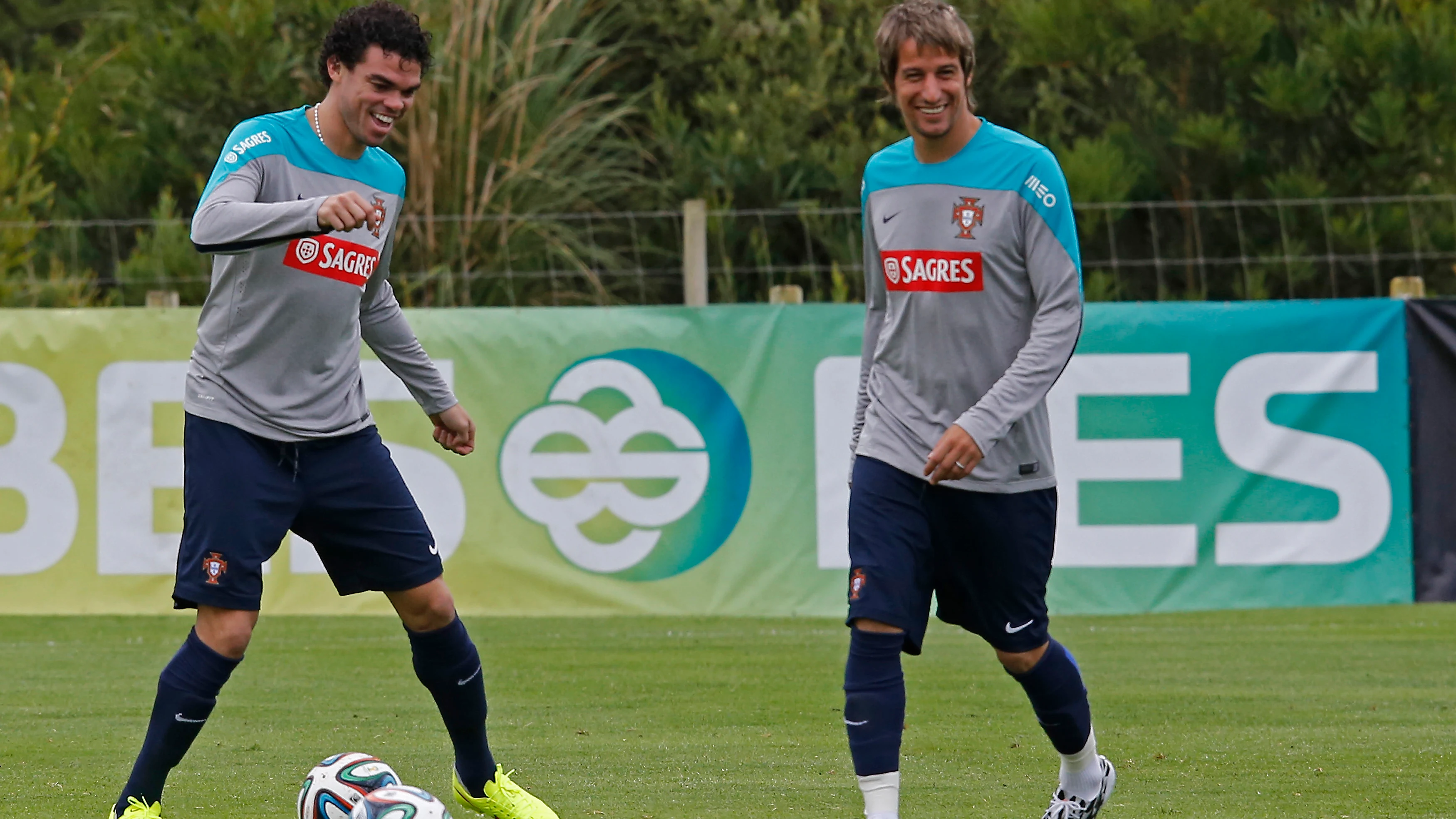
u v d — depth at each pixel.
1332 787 14.93
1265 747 17.16
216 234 11.34
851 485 12.55
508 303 42.56
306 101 44.00
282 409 12.27
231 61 43.09
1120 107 44.91
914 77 11.91
